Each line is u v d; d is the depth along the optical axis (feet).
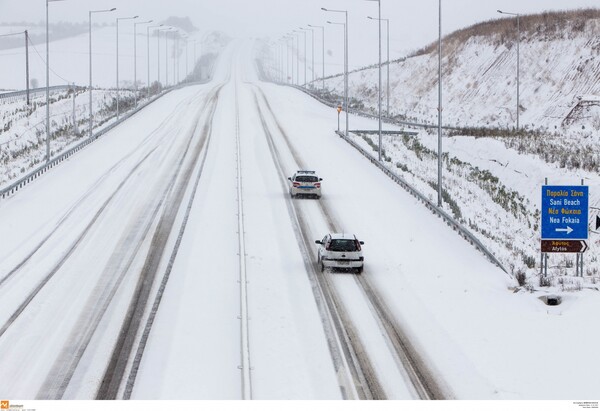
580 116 350.43
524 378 91.09
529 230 205.36
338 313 116.57
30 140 363.56
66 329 109.81
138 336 106.22
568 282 135.95
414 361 96.84
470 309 120.37
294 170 264.11
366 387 87.92
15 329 110.22
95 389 87.92
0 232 176.55
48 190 228.22
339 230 177.88
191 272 139.13
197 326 109.91
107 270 141.69
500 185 253.03
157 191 220.23
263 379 90.07
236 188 226.38
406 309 119.44
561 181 222.89
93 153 301.02
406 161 300.81
